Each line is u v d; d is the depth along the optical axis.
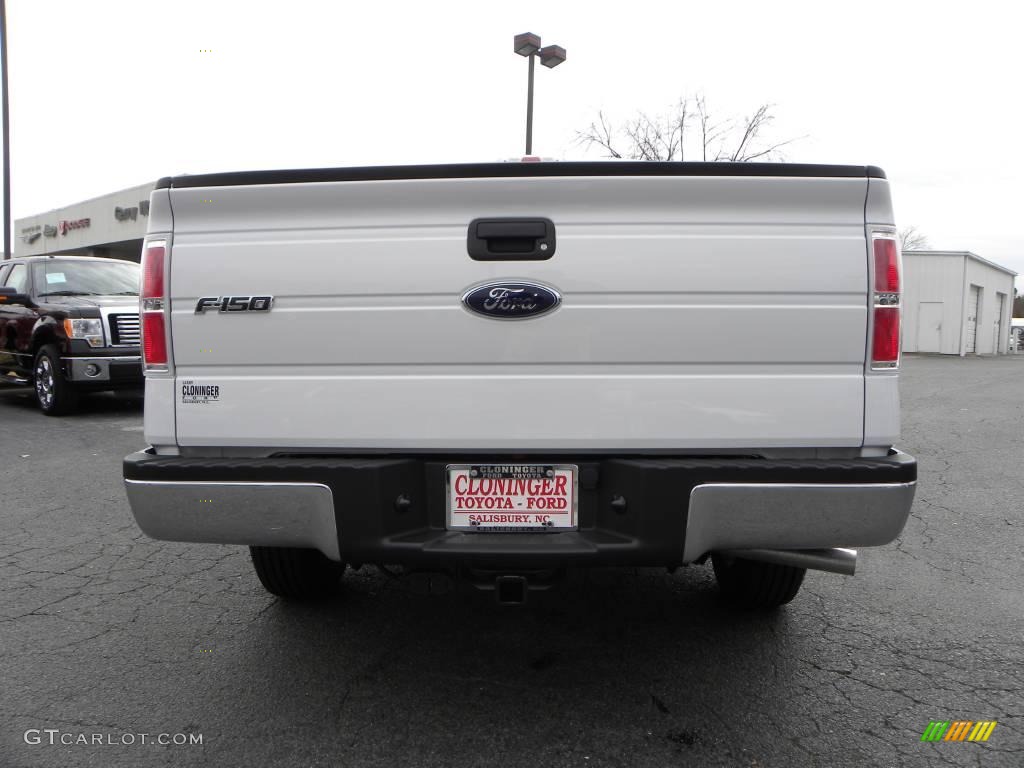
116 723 2.62
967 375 19.92
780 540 2.44
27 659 3.10
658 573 4.10
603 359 2.47
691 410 2.48
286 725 2.61
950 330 34.34
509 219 2.47
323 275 2.52
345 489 2.48
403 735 2.54
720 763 2.39
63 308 9.23
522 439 2.50
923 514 5.31
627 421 2.48
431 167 2.47
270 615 3.54
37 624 3.44
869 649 3.19
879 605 3.67
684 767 2.37
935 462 7.15
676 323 2.46
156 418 2.62
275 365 2.56
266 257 2.54
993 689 2.87
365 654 3.13
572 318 2.47
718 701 2.76
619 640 3.26
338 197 2.51
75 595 3.79
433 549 2.47
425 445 2.53
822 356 2.47
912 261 34.69
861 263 2.46
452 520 2.57
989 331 41.31
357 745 2.49
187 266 2.57
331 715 2.67
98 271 10.56
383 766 2.37
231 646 3.21
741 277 2.46
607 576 4.05
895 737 2.54
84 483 6.09
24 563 4.27
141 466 2.54
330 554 2.53
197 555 4.40
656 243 2.45
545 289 2.47
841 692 2.83
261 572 3.46
